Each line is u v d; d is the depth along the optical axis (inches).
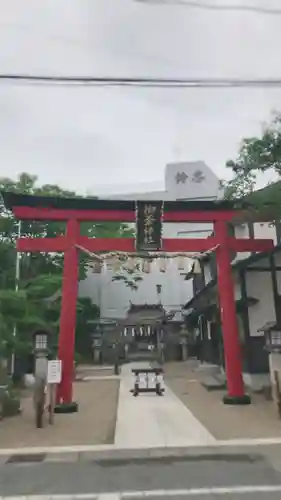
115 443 373.7
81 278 1342.3
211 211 620.4
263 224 758.5
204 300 1030.4
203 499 237.0
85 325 1439.5
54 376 466.3
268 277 724.0
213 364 1023.0
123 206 606.9
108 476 283.7
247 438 381.7
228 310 599.5
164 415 506.0
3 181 1015.0
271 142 473.4
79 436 404.8
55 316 831.7
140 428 435.2
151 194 1993.1
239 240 619.8
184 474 284.7
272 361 577.3
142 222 595.8
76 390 762.2
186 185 2032.5
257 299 713.0
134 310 1529.3
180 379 908.0
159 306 1530.5
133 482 270.1
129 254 600.1
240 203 591.2
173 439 384.5
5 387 527.2
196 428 428.5
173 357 1470.2
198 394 679.7
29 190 1034.1
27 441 387.5
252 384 686.5
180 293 1665.8
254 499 235.5
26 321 644.1
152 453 340.5
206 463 309.4
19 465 313.7
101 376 1019.9
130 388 781.3
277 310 709.9
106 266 623.5
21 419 492.4
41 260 1127.6
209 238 615.2
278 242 710.5
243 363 730.8
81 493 251.8
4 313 634.8
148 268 617.3
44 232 1060.5
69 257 588.4
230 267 614.2
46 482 273.7
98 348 1413.6
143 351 1446.9
